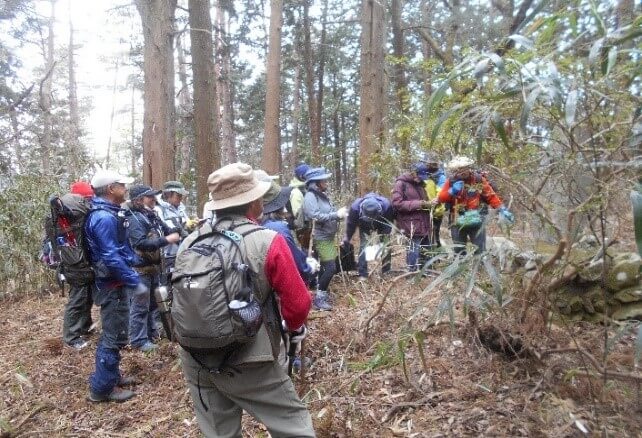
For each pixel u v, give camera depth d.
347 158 18.38
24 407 3.58
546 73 1.97
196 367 2.20
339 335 4.05
